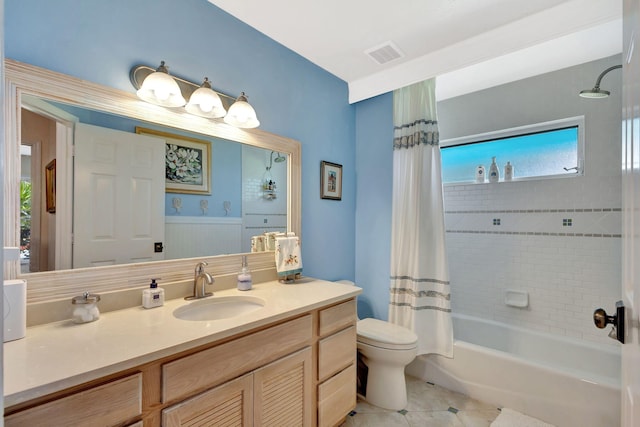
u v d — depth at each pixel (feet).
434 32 6.07
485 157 8.96
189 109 4.80
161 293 4.39
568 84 7.38
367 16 5.60
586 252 7.16
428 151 7.44
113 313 4.07
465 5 5.29
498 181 8.43
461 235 9.08
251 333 3.92
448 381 6.96
